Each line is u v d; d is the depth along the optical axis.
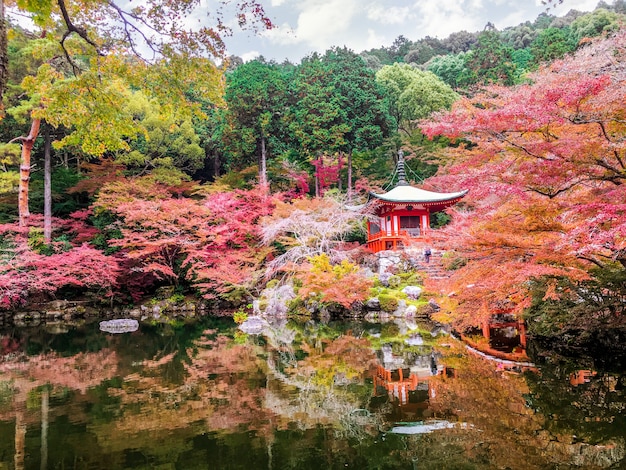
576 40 28.53
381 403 5.93
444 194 21.22
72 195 24.97
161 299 21.03
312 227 18.92
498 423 5.09
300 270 17.09
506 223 6.83
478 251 7.23
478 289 8.15
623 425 4.89
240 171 27.55
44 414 5.70
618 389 6.29
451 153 15.65
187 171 31.42
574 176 5.97
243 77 27.75
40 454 4.41
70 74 16.44
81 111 7.23
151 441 4.72
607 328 7.88
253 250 20.20
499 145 6.98
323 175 27.33
